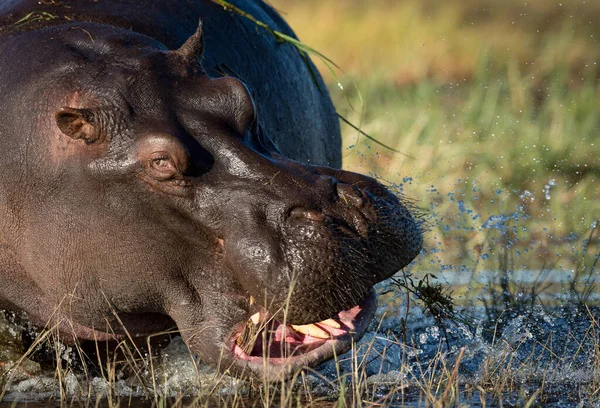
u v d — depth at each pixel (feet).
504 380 71.41
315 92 105.81
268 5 108.47
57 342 73.20
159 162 63.41
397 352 82.43
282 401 62.54
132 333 71.31
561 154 149.59
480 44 224.74
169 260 65.57
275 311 62.39
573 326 88.79
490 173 141.59
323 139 108.06
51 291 69.21
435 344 85.66
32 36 72.79
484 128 162.61
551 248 114.62
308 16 262.47
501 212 123.65
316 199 62.95
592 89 175.22
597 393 69.72
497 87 179.73
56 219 66.85
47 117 67.62
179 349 77.51
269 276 61.77
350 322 65.46
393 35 243.40
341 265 61.93
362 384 69.62
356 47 237.86
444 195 133.08
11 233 69.67
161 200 64.34
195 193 63.77
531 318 90.94
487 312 92.12
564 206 129.08
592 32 230.68
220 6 89.04
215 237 64.54
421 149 150.41
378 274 63.57
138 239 65.36
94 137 65.00
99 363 72.43
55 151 66.80
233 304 65.57
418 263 107.76
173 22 81.82
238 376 65.00
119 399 68.13
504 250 108.06
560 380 73.61
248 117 65.92
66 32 72.02
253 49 90.22
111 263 66.18
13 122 68.95
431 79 204.64
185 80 67.00
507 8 261.44
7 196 68.90
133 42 70.64
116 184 64.90
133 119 65.00
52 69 69.05
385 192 66.03
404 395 70.08
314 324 65.77
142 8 80.69
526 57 216.54
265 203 62.69
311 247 61.77
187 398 70.49
